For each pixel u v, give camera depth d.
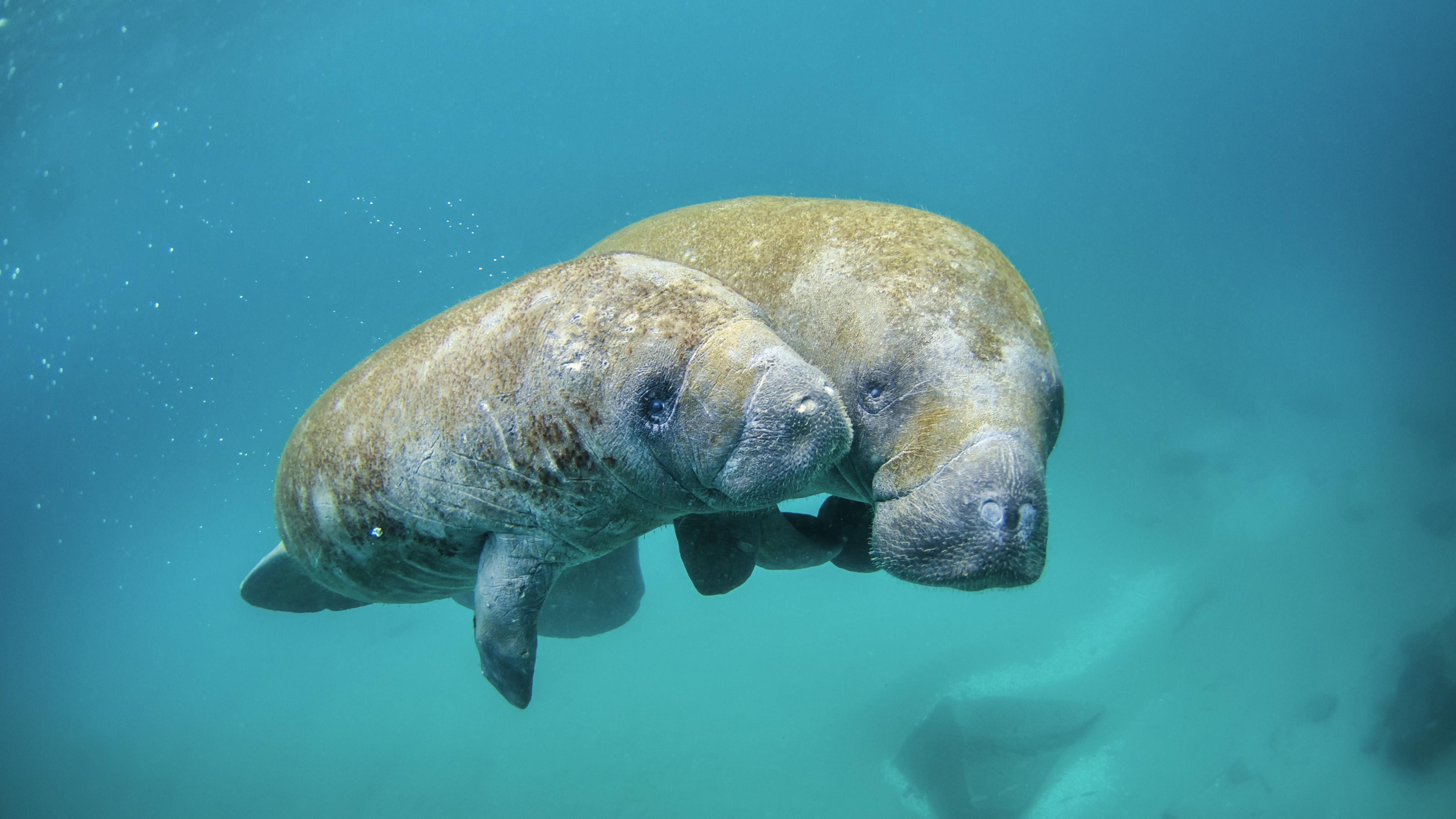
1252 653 15.75
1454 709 13.09
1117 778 13.76
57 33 21.75
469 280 54.62
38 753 21.69
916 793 13.84
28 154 29.02
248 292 48.19
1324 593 16.70
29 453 38.91
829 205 2.95
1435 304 30.70
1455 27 50.06
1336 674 14.88
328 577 3.14
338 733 18.84
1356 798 12.86
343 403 2.89
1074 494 23.20
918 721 15.35
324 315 51.03
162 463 42.16
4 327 36.12
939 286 2.38
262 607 3.70
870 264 2.53
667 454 2.20
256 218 48.50
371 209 64.06
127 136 33.56
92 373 40.16
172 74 30.58
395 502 2.68
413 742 17.84
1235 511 20.33
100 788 19.31
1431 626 14.59
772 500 2.03
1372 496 19.25
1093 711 14.68
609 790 15.16
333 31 38.28
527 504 2.45
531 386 2.35
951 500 2.06
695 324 2.14
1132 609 17.69
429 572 2.87
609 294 2.31
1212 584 17.75
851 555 2.87
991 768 13.48
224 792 17.89
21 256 34.97
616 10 61.19
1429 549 17.02
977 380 2.21
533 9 54.09
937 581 2.09
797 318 2.63
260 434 46.16
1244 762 13.73
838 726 15.68
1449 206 41.78
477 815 15.32
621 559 4.02
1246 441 23.38
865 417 2.40
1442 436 20.47
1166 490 21.92
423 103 62.41
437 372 2.58
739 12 68.75
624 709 17.23
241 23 29.81
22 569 35.12
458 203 66.62
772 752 15.29
